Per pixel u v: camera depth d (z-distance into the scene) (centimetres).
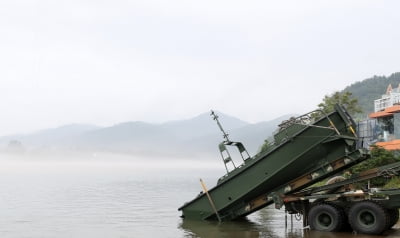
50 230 1827
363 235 1595
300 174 1897
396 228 1759
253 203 1988
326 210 1694
